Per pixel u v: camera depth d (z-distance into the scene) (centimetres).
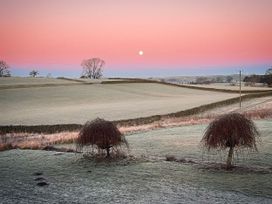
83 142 2730
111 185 1975
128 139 3975
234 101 9731
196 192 1822
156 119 6600
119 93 11538
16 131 5597
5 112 7469
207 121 5550
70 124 5838
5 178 2169
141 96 11100
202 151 3119
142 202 1677
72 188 1927
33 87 11344
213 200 1691
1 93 10144
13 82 12431
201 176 2153
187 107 7994
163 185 1959
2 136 5094
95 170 2345
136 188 1911
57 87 11725
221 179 2080
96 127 2688
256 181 2030
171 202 1670
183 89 13125
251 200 1688
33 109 7950
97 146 2808
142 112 7294
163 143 3609
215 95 11338
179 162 2580
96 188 1922
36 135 5100
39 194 1820
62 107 8369
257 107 8325
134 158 2708
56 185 1992
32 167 2473
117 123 6050
